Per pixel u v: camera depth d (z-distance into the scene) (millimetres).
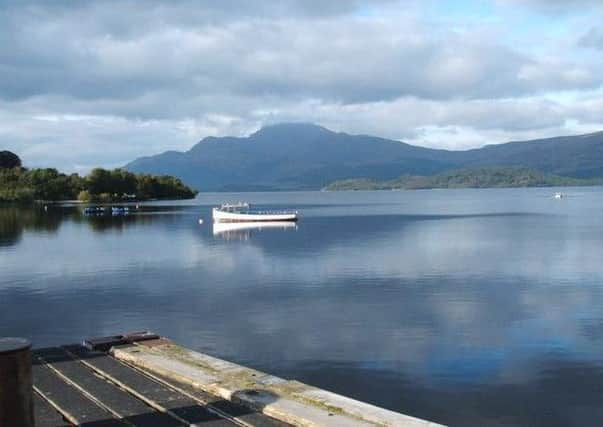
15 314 33969
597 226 99250
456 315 32625
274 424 10180
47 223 118875
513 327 29844
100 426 10188
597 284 42281
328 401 10977
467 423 18359
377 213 154125
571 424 18219
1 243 78750
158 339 16375
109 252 66938
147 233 94562
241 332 29281
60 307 35875
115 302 37281
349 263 54750
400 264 53781
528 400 20000
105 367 13836
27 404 8609
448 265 52906
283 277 46938
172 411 10836
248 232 94938
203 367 13328
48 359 14695
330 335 28531
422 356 25000
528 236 81438
